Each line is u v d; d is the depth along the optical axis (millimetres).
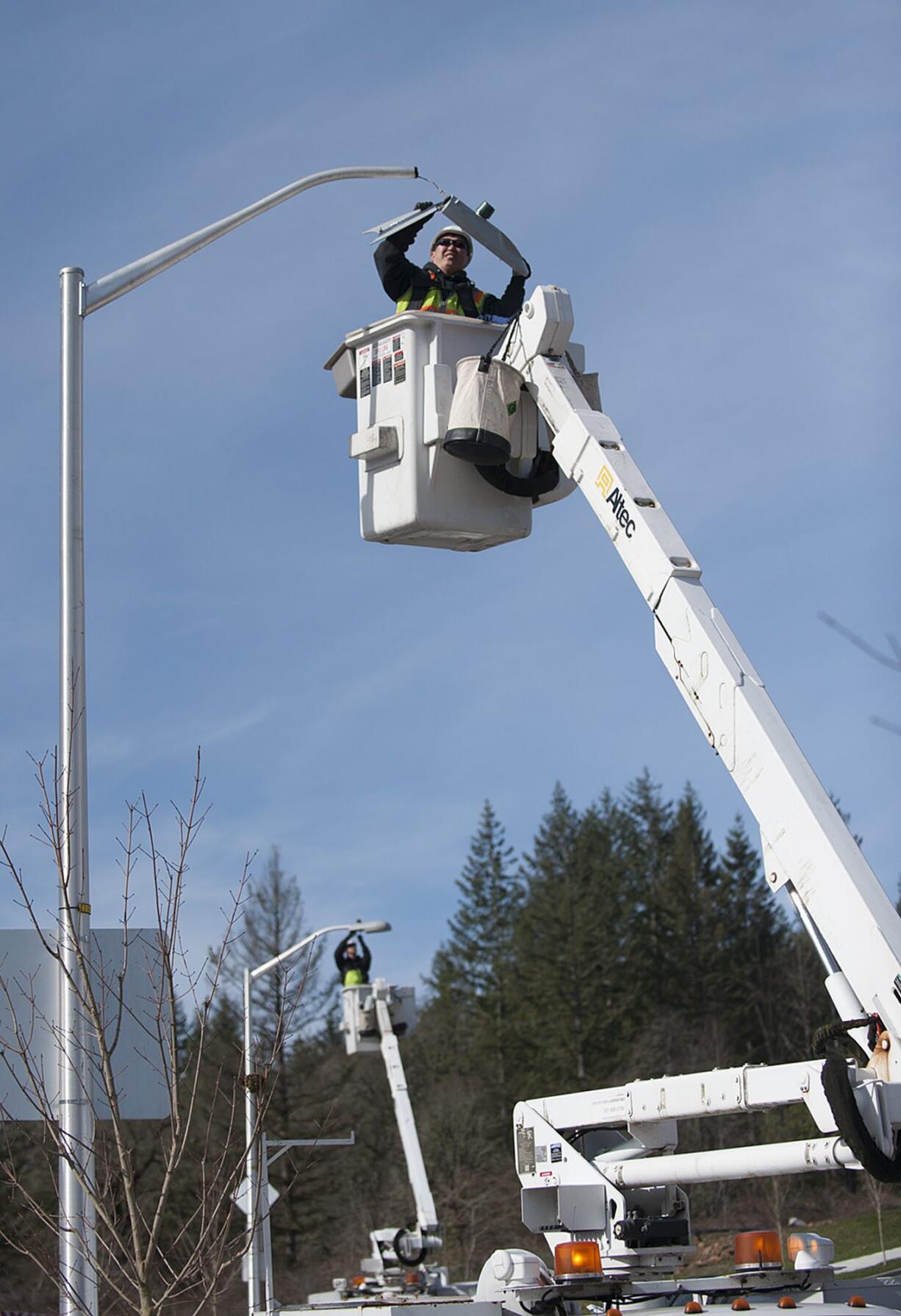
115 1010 8062
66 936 7707
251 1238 7379
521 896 67875
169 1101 7516
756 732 7301
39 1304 23062
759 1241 8266
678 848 70000
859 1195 39844
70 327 9086
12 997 8008
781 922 69375
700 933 67750
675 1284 8273
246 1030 20016
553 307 9352
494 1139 54531
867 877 6750
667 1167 8180
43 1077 7918
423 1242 24594
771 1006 65250
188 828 7766
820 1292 8023
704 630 7719
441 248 10891
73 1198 7418
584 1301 8094
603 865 70688
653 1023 62531
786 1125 39344
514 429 9930
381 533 10336
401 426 10211
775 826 7145
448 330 10281
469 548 10820
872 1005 6570
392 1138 51469
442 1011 67750
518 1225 42750
